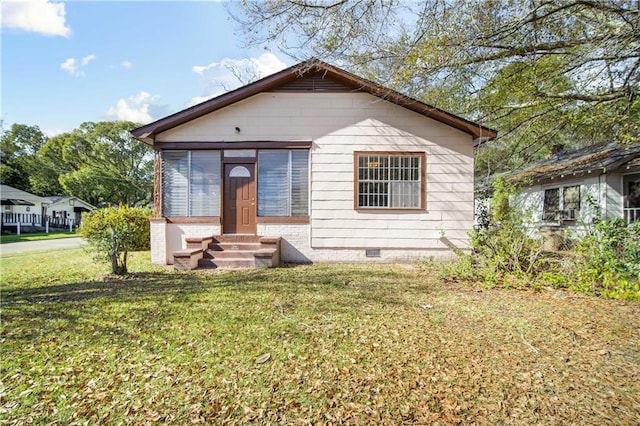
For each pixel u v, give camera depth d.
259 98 8.86
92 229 7.32
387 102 8.80
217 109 8.82
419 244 8.82
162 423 2.33
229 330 3.96
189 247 8.41
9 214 28.16
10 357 3.34
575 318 4.33
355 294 5.55
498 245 6.72
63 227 31.41
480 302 5.08
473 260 7.13
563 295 5.43
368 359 3.19
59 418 2.41
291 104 8.85
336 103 8.85
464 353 3.31
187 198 8.90
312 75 8.87
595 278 5.61
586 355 3.28
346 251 8.87
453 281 6.53
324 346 3.48
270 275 7.20
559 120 9.59
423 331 3.89
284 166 8.92
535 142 10.83
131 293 5.70
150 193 37.62
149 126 8.43
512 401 2.53
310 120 8.87
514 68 7.94
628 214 10.21
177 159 8.91
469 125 8.50
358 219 8.87
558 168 12.41
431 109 8.29
